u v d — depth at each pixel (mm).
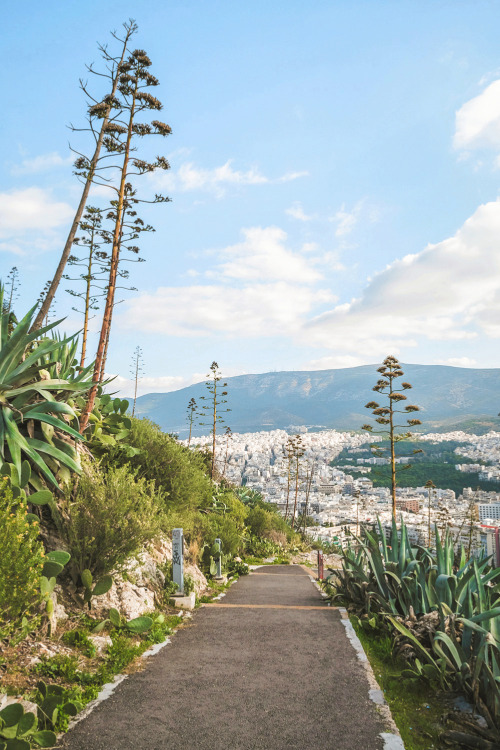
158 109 11570
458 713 4945
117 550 7484
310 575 17938
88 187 11273
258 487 182500
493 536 8969
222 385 28781
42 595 5777
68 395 9289
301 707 5094
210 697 5301
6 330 8500
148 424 14227
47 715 4461
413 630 6711
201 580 12797
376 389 15883
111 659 6164
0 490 5324
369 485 174250
